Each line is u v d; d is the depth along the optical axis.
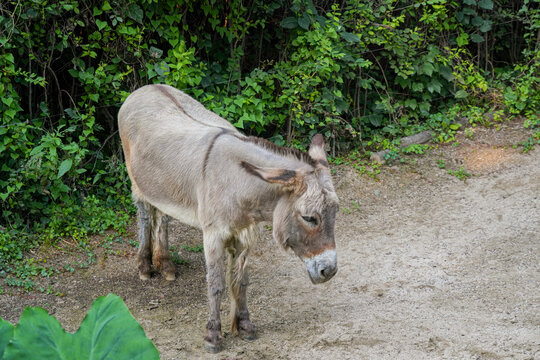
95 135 7.06
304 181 3.76
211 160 4.17
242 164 3.70
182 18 6.91
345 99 8.11
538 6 9.34
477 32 9.10
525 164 7.29
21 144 5.95
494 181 7.00
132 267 5.60
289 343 4.30
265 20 7.44
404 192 6.95
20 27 6.05
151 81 6.85
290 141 7.50
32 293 5.04
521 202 6.46
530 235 5.79
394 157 7.50
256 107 6.98
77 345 1.45
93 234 6.10
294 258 5.76
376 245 5.90
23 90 6.65
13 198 6.03
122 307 1.51
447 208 6.54
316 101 7.48
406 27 8.62
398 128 8.08
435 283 5.11
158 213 5.21
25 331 1.42
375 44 8.28
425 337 4.27
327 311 4.77
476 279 5.12
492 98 8.67
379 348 4.16
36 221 6.18
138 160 4.79
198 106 5.17
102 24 6.20
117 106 6.96
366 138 8.14
